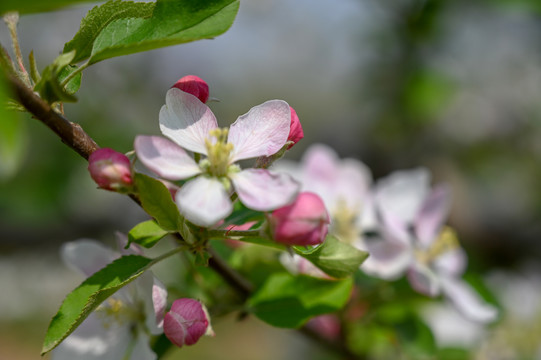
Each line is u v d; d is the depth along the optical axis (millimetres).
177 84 310
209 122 310
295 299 349
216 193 295
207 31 300
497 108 821
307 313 346
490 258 744
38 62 717
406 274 410
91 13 298
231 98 1107
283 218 291
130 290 337
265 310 349
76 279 961
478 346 500
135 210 780
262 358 1137
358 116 851
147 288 323
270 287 352
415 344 403
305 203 291
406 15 699
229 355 1158
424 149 805
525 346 507
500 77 823
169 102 306
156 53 812
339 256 309
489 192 792
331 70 1089
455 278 412
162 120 304
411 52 716
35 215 715
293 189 288
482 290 428
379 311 413
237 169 301
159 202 294
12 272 923
